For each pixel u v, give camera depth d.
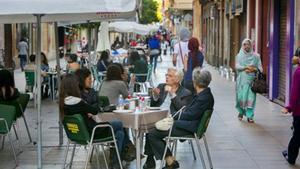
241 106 14.24
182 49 13.40
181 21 69.38
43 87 19.31
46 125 13.66
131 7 8.41
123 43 44.94
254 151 10.70
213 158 10.13
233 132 12.69
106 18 11.73
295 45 15.36
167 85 9.62
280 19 17.94
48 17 11.11
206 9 46.91
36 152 10.62
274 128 13.19
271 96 18.22
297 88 9.13
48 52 51.59
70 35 48.03
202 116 8.66
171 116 8.88
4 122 9.61
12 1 8.11
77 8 8.20
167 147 8.65
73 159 9.72
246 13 25.14
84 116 8.57
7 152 10.63
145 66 20.05
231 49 29.88
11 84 10.94
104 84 10.88
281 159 10.05
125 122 8.80
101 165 9.64
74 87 8.69
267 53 19.58
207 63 44.06
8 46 34.69
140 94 11.63
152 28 43.88
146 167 9.30
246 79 14.04
